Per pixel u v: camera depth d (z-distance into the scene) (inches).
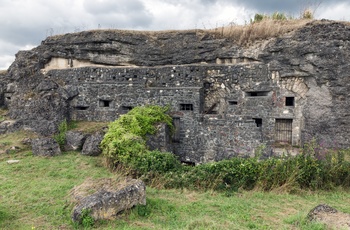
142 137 465.7
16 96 638.5
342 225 226.2
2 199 302.2
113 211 253.6
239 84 546.3
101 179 317.7
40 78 649.0
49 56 676.7
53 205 285.4
